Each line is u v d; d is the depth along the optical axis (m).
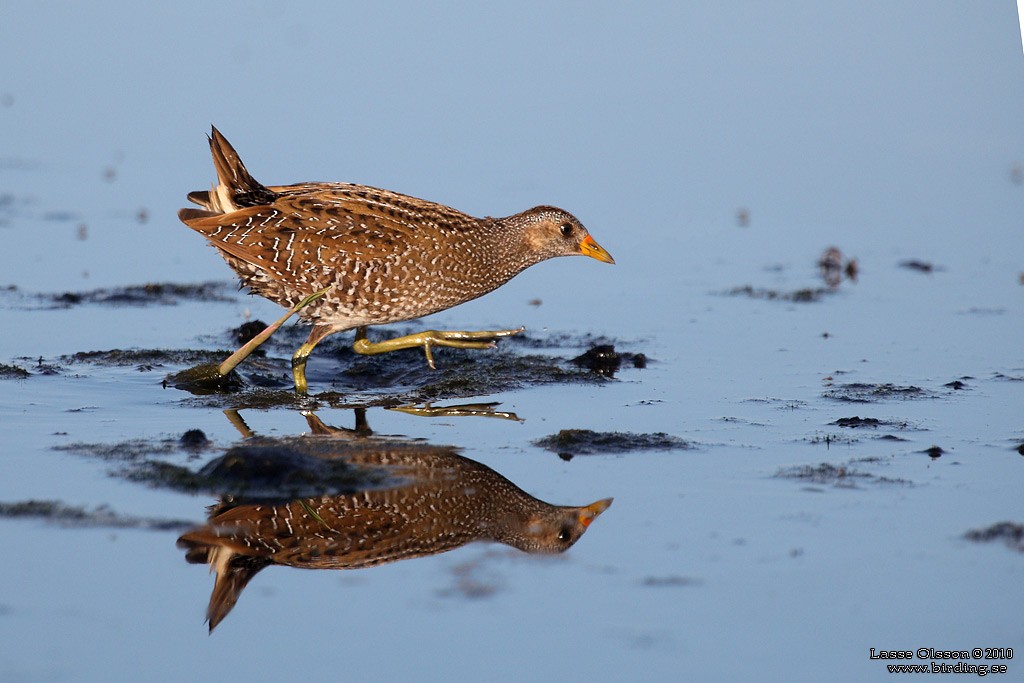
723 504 9.03
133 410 11.17
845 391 11.98
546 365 12.92
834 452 10.18
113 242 17.39
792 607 7.48
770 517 8.77
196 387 11.95
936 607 7.46
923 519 8.71
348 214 12.27
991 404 11.53
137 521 8.54
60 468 9.52
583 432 10.55
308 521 8.73
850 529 8.55
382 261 12.21
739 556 8.15
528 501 9.13
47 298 14.90
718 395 11.92
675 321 14.74
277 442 10.29
